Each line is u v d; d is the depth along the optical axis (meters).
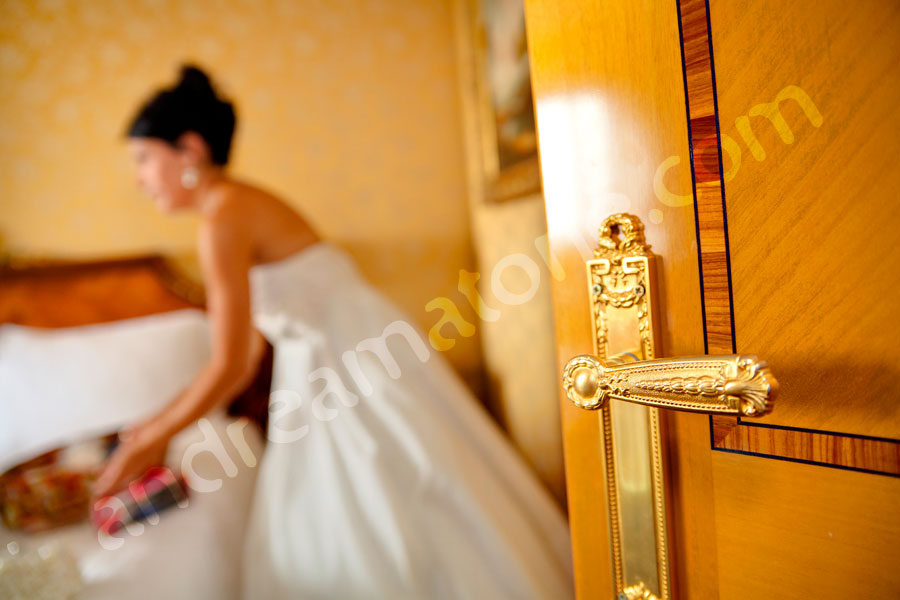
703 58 0.37
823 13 0.33
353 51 2.18
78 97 1.96
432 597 0.99
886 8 0.32
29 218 1.96
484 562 1.02
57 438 1.54
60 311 1.89
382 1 2.18
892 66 0.32
